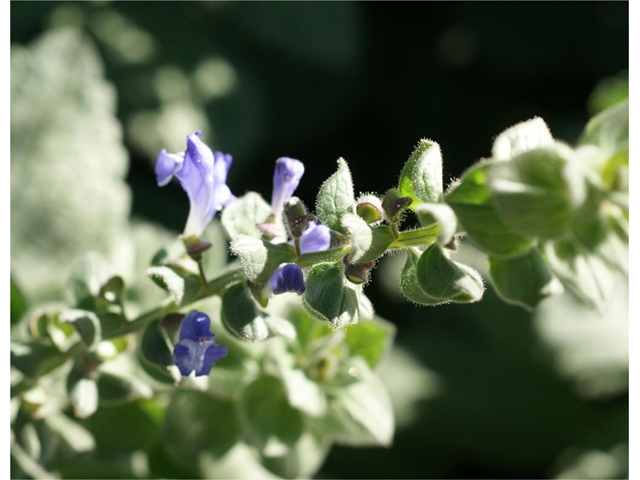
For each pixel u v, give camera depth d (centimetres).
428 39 40
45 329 16
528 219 12
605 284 13
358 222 13
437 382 29
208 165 16
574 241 13
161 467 20
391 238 14
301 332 19
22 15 29
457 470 28
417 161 14
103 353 16
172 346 15
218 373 19
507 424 28
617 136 12
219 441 19
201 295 15
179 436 19
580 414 28
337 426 19
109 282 16
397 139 39
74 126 23
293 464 19
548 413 28
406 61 40
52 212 22
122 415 19
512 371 29
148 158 29
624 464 26
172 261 15
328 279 14
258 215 16
